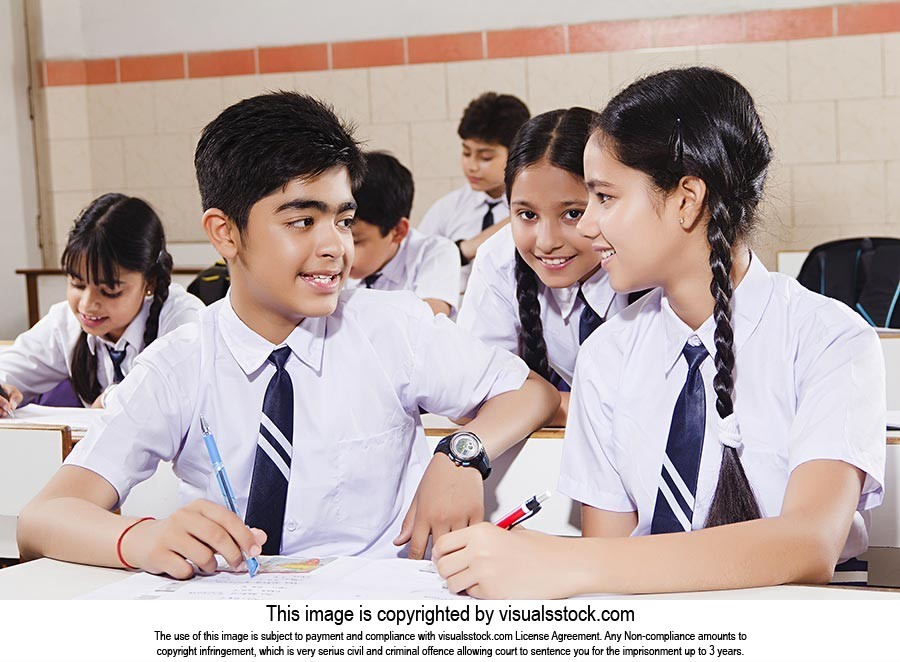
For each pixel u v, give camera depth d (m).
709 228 1.14
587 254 1.54
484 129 4.07
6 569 1.09
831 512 1.03
